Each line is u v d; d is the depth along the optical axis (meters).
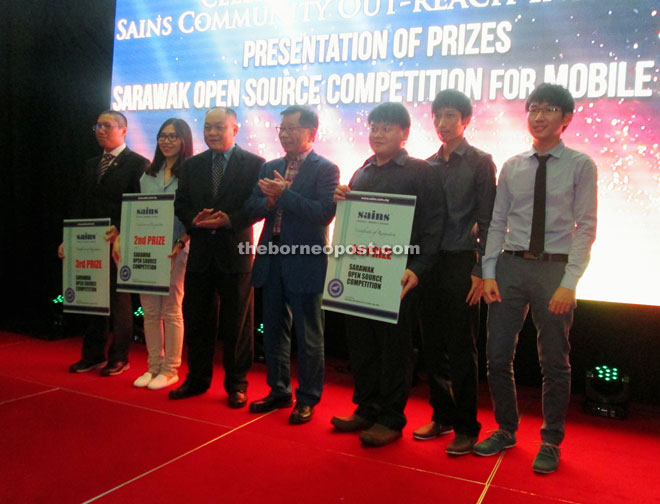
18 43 4.18
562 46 2.90
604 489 1.89
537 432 2.44
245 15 3.71
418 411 2.69
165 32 3.96
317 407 2.68
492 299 2.11
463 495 1.81
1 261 4.28
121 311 3.13
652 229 2.74
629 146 2.77
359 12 3.38
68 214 4.19
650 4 2.73
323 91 3.47
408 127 2.21
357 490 1.81
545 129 2.00
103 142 3.16
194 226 2.67
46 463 1.93
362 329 2.35
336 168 2.45
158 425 2.33
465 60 3.12
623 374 2.68
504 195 2.15
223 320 2.68
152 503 1.67
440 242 2.14
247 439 2.21
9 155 4.27
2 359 3.34
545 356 2.07
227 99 3.76
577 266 1.95
